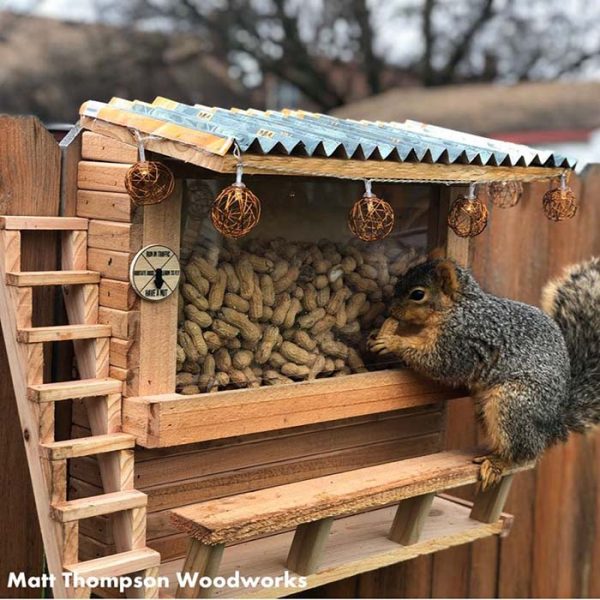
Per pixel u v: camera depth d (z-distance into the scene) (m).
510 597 1.24
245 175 0.80
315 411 0.85
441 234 0.98
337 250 0.90
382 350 0.92
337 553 0.88
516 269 1.18
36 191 0.81
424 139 0.87
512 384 0.91
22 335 0.75
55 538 0.73
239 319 0.84
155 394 0.79
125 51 2.95
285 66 3.08
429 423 1.03
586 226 1.22
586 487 1.26
